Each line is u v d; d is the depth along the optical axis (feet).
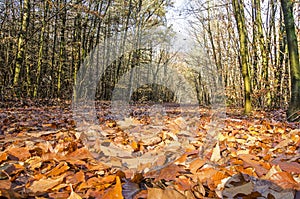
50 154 6.71
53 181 4.85
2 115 19.75
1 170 5.40
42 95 56.29
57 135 10.48
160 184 4.88
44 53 58.44
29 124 14.65
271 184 4.71
